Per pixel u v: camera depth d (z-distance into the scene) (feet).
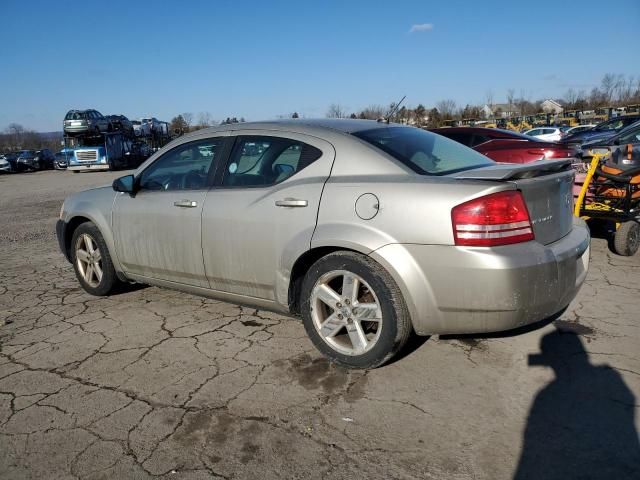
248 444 8.29
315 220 10.46
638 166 18.30
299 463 7.80
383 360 10.05
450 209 9.06
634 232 18.28
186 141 13.55
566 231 10.69
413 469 7.59
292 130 11.69
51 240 26.35
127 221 14.16
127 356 11.57
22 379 10.67
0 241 26.45
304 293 10.86
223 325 13.19
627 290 14.76
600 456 7.73
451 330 9.48
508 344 11.42
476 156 12.28
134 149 110.73
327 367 10.75
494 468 7.55
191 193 12.78
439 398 9.41
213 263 12.29
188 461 7.93
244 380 10.31
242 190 11.86
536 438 8.20
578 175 19.83
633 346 11.15
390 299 9.68
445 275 9.12
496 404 9.16
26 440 8.57
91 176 86.33
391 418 8.85
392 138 11.42
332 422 8.80
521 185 9.23
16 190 62.23
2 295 16.49
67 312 14.61
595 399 9.20
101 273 15.46
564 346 11.23
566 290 9.70
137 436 8.59
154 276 13.97
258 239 11.35
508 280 8.79
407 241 9.39
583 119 156.25
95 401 9.71
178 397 9.75
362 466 7.68
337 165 10.69
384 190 9.76
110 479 7.58
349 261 10.06
